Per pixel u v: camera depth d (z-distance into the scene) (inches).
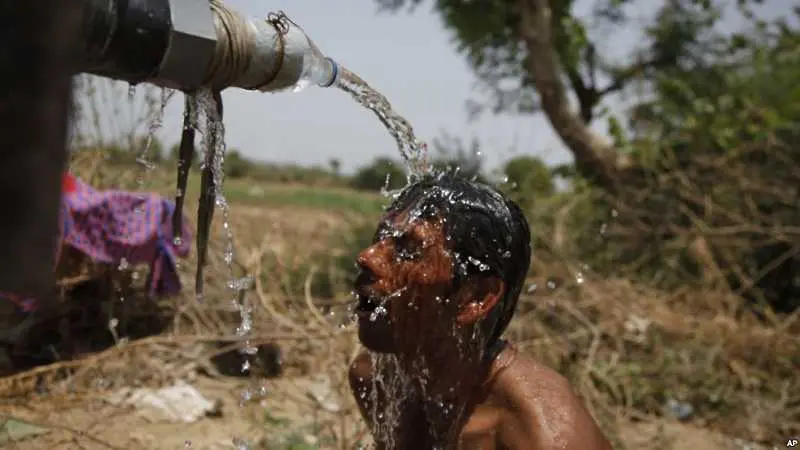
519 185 343.0
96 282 209.0
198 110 70.9
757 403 212.5
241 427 169.2
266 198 637.9
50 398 176.7
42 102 25.7
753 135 369.7
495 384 79.8
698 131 384.5
